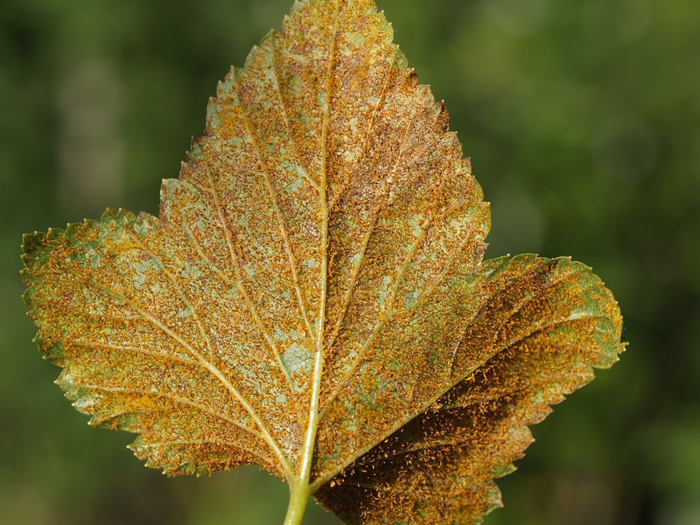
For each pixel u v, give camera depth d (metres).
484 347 0.18
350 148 0.18
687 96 1.73
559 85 1.84
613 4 1.86
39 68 1.78
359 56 0.18
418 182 0.18
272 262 0.18
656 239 1.75
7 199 1.63
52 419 1.41
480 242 0.18
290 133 0.18
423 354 0.18
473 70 2.01
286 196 0.18
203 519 1.43
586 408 1.56
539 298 0.18
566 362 0.18
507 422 0.18
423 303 0.18
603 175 1.77
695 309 1.70
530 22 2.04
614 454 1.58
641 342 1.64
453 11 2.10
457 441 0.18
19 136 1.70
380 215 0.18
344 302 0.18
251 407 0.18
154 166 1.79
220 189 0.18
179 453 0.18
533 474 1.64
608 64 1.83
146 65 1.82
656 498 1.74
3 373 1.38
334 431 0.18
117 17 1.73
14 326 1.44
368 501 0.18
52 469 1.38
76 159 1.82
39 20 1.73
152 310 0.18
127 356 0.18
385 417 0.18
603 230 1.73
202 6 1.89
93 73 1.83
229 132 0.18
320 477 0.18
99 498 1.43
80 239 0.18
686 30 1.74
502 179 1.89
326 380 0.18
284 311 0.18
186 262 0.18
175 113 1.84
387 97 0.18
